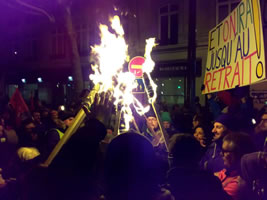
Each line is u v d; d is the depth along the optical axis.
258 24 2.66
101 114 2.65
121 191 1.78
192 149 2.07
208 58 4.47
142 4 15.85
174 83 15.47
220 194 1.88
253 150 2.44
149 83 2.91
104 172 1.87
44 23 20.70
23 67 22.25
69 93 19.95
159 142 3.06
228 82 3.57
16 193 2.85
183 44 14.81
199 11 14.19
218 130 3.12
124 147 1.82
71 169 2.11
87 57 18.30
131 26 16.16
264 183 2.10
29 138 5.21
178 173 1.96
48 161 2.27
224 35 3.79
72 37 12.56
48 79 21.06
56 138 3.84
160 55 15.77
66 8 12.35
